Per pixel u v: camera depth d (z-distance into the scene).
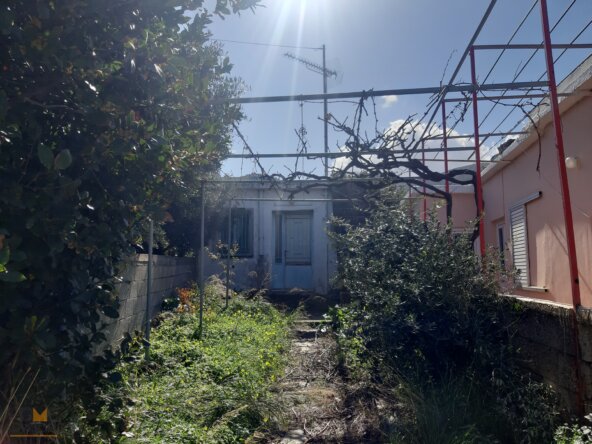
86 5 2.58
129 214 3.08
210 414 4.58
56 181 2.54
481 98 6.28
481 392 4.83
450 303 5.36
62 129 2.88
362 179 7.26
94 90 2.69
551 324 4.38
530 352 4.79
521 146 8.14
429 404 4.63
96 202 2.89
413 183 7.15
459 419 4.51
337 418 5.26
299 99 5.70
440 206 6.41
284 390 6.05
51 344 2.59
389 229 6.29
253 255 14.70
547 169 7.37
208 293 10.40
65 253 2.77
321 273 14.52
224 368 5.73
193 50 3.29
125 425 3.35
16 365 2.82
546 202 7.46
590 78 5.52
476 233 6.53
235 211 14.77
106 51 2.84
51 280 2.71
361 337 5.72
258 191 14.31
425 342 5.46
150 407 4.18
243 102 5.67
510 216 9.11
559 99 6.34
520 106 6.28
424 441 4.35
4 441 2.70
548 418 4.11
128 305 6.50
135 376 4.69
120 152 2.81
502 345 4.94
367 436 4.82
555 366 4.32
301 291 13.86
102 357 3.19
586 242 6.21
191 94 3.30
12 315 2.56
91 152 2.80
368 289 5.93
